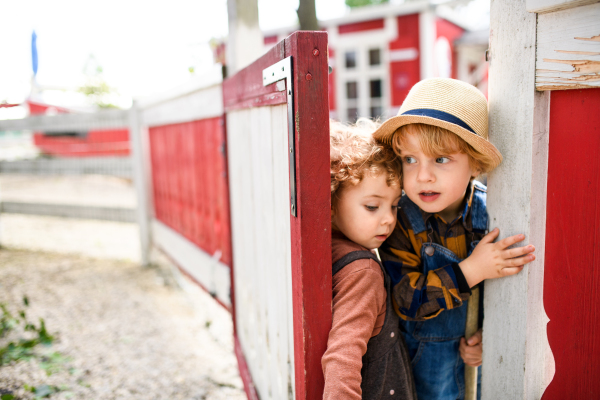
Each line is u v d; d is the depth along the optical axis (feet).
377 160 3.98
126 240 18.79
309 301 3.55
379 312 4.04
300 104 3.27
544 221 3.62
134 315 10.89
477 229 4.39
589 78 3.04
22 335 9.29
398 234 4.51
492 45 3.65
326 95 3.31
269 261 4.91
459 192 3.99
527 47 3.36
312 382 3.67
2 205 20.52
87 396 7.37
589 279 3.36
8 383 7.42
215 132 9.12
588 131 3.24
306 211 3.42
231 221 7.39
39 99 47.98
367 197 3.99
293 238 3.72
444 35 34.35
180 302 11.90
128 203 22.57
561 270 3.53
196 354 9.02
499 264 3.69
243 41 8.28
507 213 3.70
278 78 3.75
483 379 4.11
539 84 3.33
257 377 6.13
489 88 3.76
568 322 3.54
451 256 4.34
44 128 18.02
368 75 33.86
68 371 8.07
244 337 6.97
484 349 4.06
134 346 9.26
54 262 15.42
